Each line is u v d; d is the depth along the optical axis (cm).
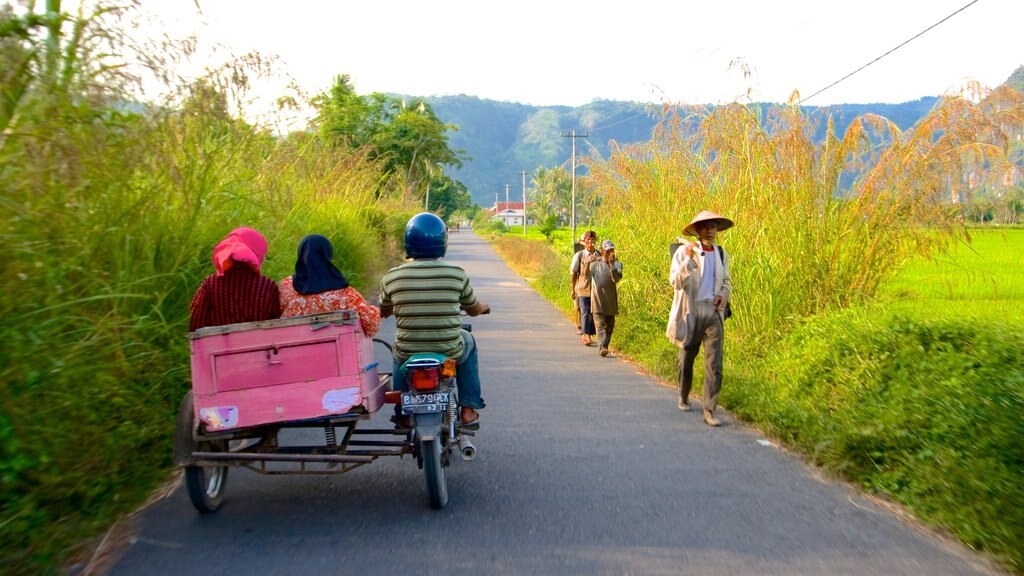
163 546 474
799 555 468
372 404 524
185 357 699
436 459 528
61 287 553
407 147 4628
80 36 587
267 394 504
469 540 487
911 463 587
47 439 495
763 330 1022
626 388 994
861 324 845
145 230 702
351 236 1664
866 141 998
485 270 3684
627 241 1453
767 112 1112
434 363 533
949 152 923
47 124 521
